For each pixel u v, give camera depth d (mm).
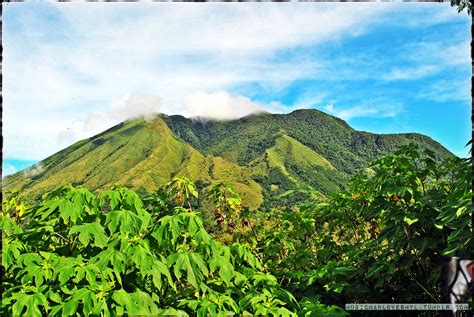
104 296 1755
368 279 3045
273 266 3463
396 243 2820
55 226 2219
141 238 2180
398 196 2871
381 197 2982
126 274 2047
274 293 2215
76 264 1831
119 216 2023
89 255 2152
